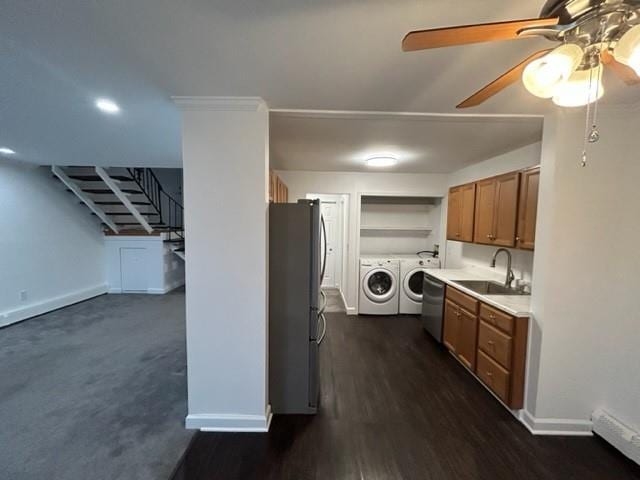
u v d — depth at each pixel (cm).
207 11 103
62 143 295
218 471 174
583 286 198
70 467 174
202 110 188
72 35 117
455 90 167
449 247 447
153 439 197
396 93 172
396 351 338
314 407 226
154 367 296
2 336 373
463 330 290
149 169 670
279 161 369
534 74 94
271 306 223
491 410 232
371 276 463
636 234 186
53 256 479
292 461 181
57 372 285
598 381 202
